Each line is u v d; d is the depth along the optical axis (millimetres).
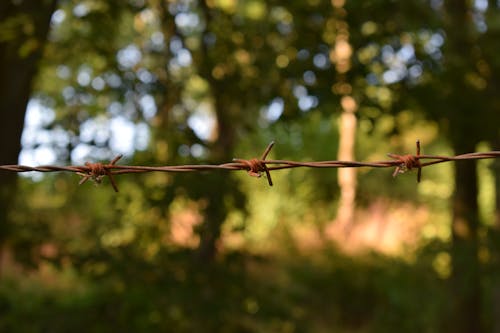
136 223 9148
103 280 9062
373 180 14312
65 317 9758
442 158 3021
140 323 9102
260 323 9266
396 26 9000
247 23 10094
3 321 10242
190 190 8500
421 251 12148
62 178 8977
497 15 10477
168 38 9672
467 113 9258
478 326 12078
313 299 15469
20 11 8562
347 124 18797
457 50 9984
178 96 9547
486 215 15078
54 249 9250
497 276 10352
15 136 8820
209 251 9180
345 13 8812
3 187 9086
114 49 9516
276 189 18656
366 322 15484
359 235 18625
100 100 9383
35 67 8914
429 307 13125
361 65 8773
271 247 16703
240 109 9773
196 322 8914
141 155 8820
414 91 9016
